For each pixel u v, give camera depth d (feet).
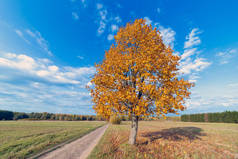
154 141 38.58
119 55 33.73
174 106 26.61
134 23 37.63
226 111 181.88
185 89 28.66
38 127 86.43
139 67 30.63
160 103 26.14
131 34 36.14
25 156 27.50
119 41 38.68
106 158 23.45
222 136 51.03
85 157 26.58
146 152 26.68
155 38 35.53
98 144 36.09
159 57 31.76
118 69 32.14
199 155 25.50
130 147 30.32
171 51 34.09
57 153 29.78
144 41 34.42
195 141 39.65
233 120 169.99
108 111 29.43
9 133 56.49
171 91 28.76
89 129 82.02
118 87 29.50
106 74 33.83
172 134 55.47
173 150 28.91
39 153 29.55
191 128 89.66
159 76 31.30
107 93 30.73
